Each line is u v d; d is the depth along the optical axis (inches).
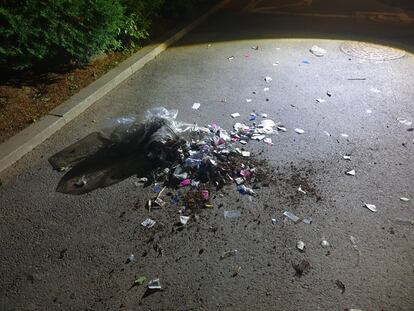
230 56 302.4
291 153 181.2
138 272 124.6
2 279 123.6
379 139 189.9
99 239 137.9
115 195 158.9
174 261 128.1
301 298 114.3
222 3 449.4
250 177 165.5
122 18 284.5
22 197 158.9
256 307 112.1
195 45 329.7
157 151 178.7
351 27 354.9
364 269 122.7
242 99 234.4
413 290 115.5
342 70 268.8
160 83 259.1
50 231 141.9
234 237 136.6
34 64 251.9
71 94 231.1
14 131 194.1
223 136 193.5
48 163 179.2
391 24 357.4
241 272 123.3
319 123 205.5
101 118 216.4
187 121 210.7
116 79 255.1
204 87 251.8
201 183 162.9
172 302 114.7
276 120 210.1
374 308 110.7
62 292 119.0
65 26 233.5
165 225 142.9
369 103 223.8
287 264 125.3
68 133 202.4
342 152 180.9
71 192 161.2
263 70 274.8
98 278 123.1
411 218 142.3
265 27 368.2
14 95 221.6
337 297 114.1
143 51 300.5
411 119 205.8
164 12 373.7
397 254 127.7
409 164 171.0
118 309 113.4
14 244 136.6
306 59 290.2
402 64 273.7
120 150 186.1
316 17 389.1
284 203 151.0
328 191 156.6
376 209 146.8
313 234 136.6
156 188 161.3
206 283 120.1
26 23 211.8
